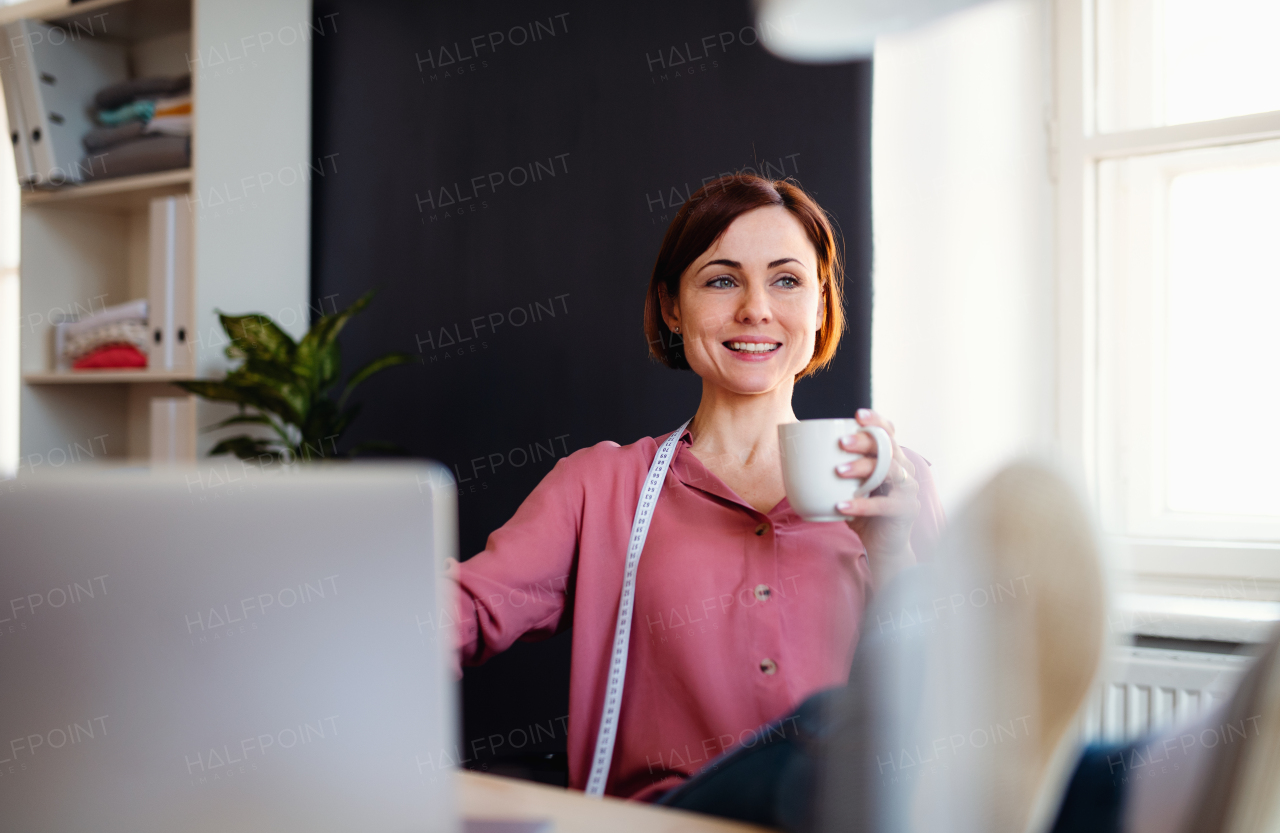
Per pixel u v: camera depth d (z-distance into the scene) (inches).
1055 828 20.0
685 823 25.1
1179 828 16.5
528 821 24.8
